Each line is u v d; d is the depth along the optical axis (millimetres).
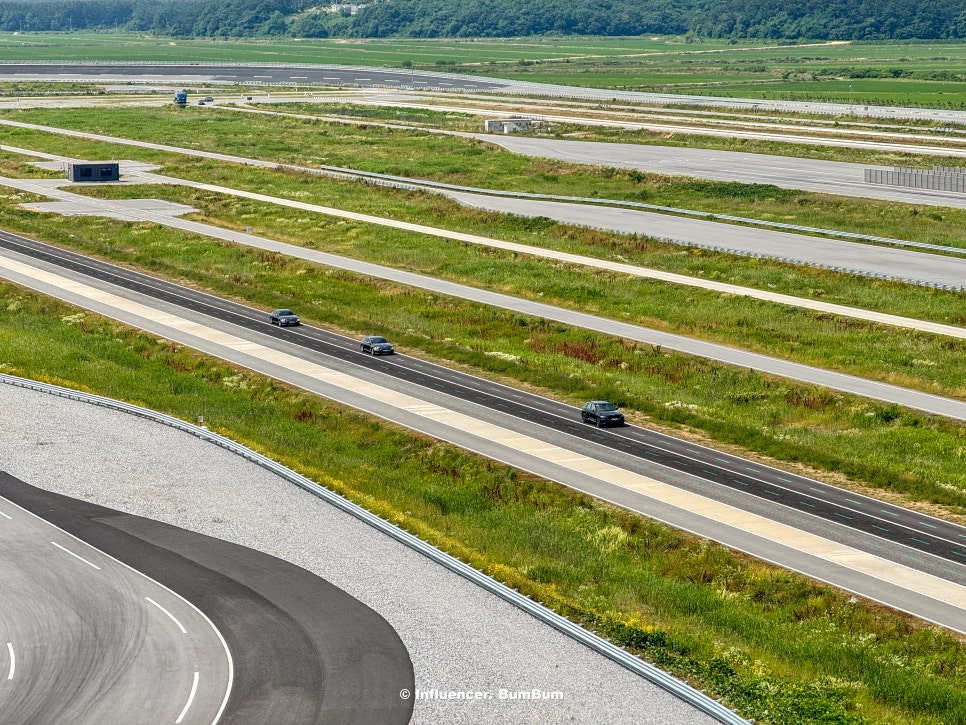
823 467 75125
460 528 66875
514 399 88750
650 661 48875
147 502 66062
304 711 44094
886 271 123875
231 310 116125
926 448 78375
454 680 46656
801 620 55906
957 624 54531
